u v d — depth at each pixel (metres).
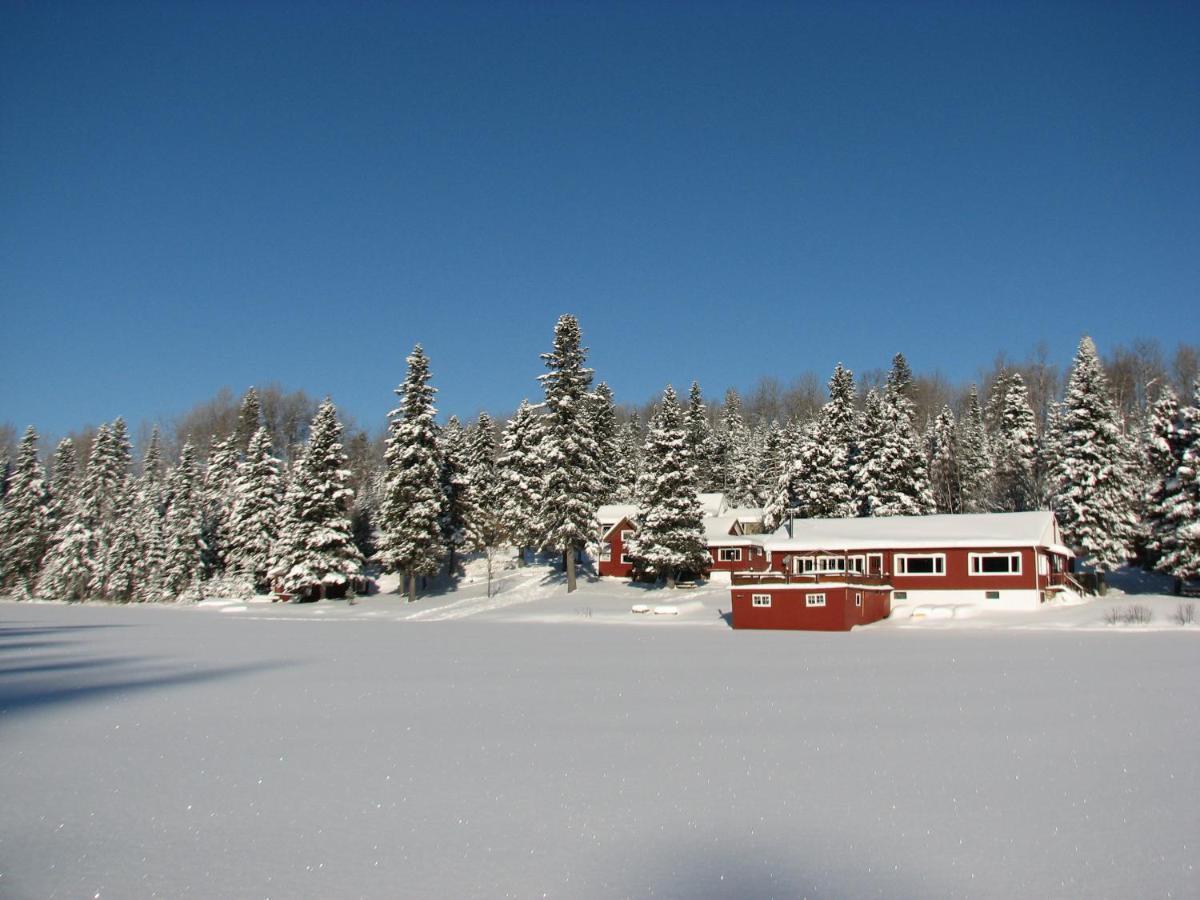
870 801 11.02
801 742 14.33
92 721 16.97
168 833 10.06
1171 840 9.42
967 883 8.34
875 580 47.38
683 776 12.29
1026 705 17.55
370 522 89.75
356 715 17.38
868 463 68.06
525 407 79.19
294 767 13.05
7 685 22.47
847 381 77.44
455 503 75.00
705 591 61.97
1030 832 9.76
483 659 28.09
